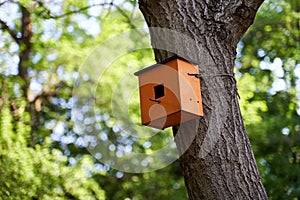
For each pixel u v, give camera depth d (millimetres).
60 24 7352
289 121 9133
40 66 7812
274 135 9078
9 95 6809
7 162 5723
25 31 7586
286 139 9062
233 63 2660
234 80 2615
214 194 2406
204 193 2424
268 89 9727
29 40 7586
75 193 5992
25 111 7246
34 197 5836
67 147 8883
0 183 5707
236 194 2402
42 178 5863
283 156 9180
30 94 8297
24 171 5727
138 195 8633
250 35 10164
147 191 8695
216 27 2637
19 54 7633
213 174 2426
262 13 9539
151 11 2695
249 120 6738
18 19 7656
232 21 2668
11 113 6531
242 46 10281
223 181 2416
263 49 10133
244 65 10117
